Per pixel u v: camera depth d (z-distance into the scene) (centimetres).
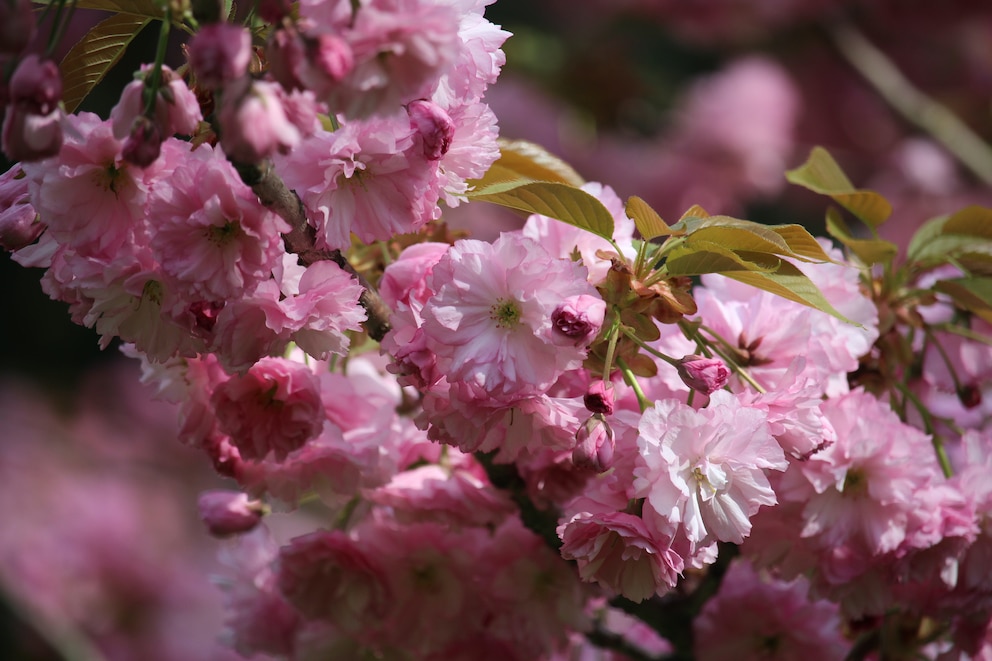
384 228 87
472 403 87
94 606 215
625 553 87
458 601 98
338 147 86
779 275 91
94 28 90
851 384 101
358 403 95
